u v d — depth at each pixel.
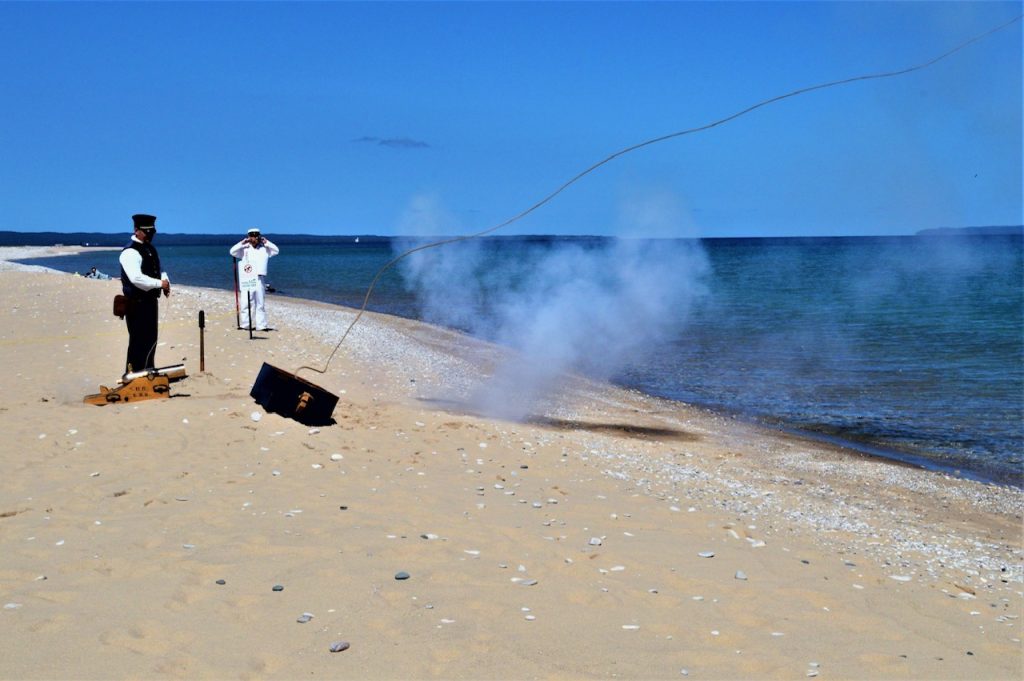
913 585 7.43
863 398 18.20
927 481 12.11
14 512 7.40
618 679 4.85
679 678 4.93
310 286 53.56
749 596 6.49
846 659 5.46
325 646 5.00
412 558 6.57
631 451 12.80
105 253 123.00
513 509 8.41
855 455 13.52
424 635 5.21
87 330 19.77
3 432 10.03
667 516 8.80
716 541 8.00
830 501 10.85
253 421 10.75
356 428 11.36
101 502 7.76
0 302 24.36
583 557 7.00
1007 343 26.55
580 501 9.06
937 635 6.18
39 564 6.10
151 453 9.37
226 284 54.38
